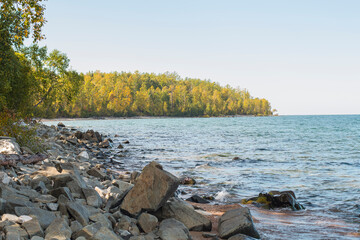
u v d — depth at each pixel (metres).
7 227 5.04
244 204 11.05
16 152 10.35
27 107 36.91
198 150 29.36
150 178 7.80
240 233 7.16
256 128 80.19
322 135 54.12
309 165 20.78
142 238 6.11
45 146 16.00
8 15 16.05
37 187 7.69
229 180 15.43
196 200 11.42
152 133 56.31
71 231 5.68
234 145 35.09
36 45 40.03
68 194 7.35
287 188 13.85
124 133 55.47
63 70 43.06
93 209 7.25
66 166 9.24
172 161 21.73
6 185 7.01
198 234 7.38
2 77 22.62
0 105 22.77
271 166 20.14
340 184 14.66
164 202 7.79
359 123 113.69
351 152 28.98
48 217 6.02
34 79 38.09
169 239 6.39
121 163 20.06
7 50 20.27
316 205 11.12
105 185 10.51
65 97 46.03
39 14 14.04
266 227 8.30
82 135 33.38
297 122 131.00
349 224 8.77
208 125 99.12
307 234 7.72
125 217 7.10
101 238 5.45
